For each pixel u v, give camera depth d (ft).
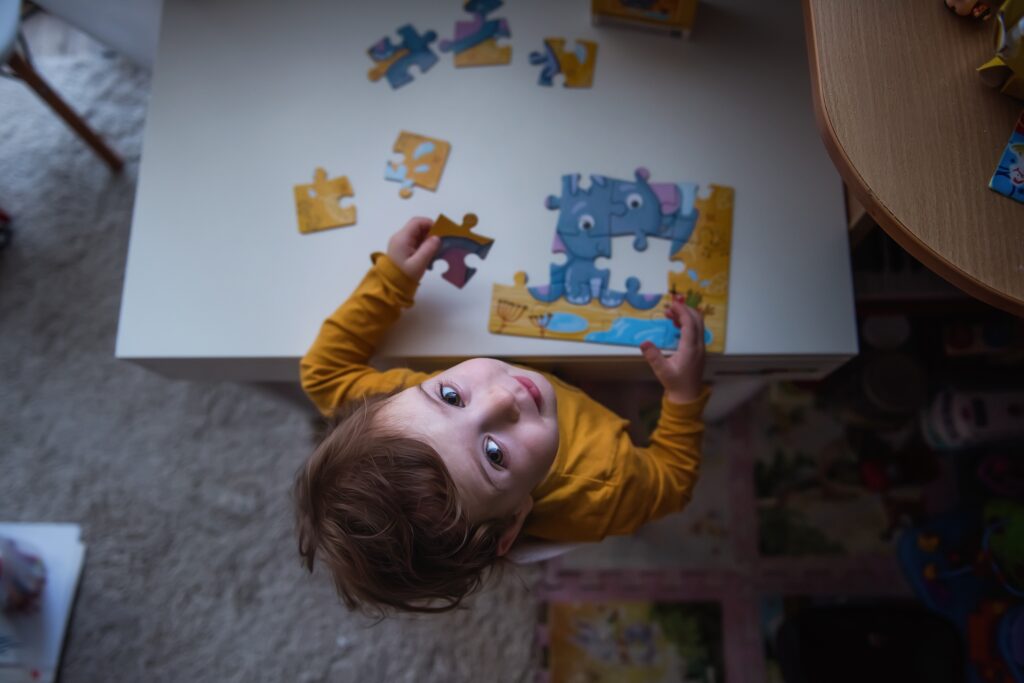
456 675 4.39
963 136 2.21
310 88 3.33
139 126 5.17
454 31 3.34
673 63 3.29
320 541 2.68
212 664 4.46
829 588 4.40
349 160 3.26
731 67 3.29
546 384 2.66
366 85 3.33
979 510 4.29
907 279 3.85
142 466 4.74
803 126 3.22
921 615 3.92
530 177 3.20
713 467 4.59
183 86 3.36
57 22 5.28
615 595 4.46
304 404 4.77
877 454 4.51
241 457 4.74
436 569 2.57
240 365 3.32
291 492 3.53
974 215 2.15
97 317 4.94
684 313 2.99
